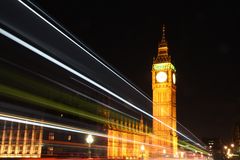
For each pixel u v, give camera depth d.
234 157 113.12
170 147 183.75
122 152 136.50
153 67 197.50
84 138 104.56
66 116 97.31
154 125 189.50
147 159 134.25
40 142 93.75
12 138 89.75
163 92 192.25
